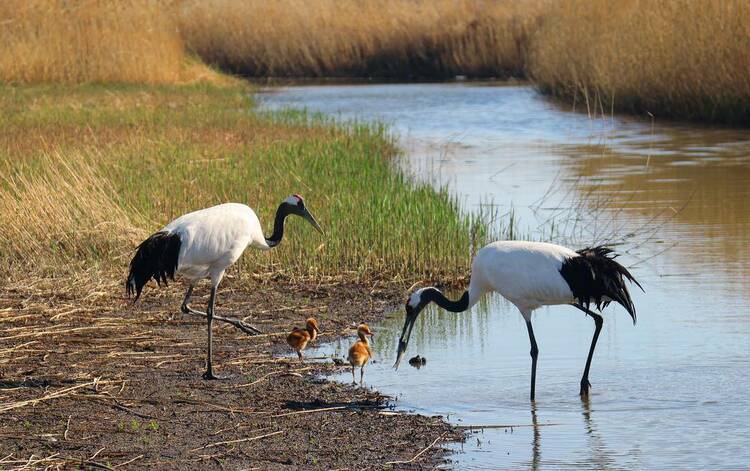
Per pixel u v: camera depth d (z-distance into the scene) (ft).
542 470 28.17
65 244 49.34
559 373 36.11
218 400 33.30
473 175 74.74
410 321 35.70
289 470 27.89
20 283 45.78
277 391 34.30
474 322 42.73
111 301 44.32
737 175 72.13
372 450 29.37
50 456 28.35
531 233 55.57
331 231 51.42
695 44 101.71
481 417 32.12
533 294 34.04
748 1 97.35
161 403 32.89
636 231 56.44
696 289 45.68
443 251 50.11
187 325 41.73
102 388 34.06
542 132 98.84
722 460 28.55
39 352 37.68
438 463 28.55
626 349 38.40
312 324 38.93
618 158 81.51
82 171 57.52
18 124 87.30
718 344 38.42
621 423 31.45
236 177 62.44
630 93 109.29
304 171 65.77
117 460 28.25
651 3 109.91
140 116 94.84
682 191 67.00
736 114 98.68
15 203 51.24
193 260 36.27
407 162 80.74
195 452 28.94
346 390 34.50
